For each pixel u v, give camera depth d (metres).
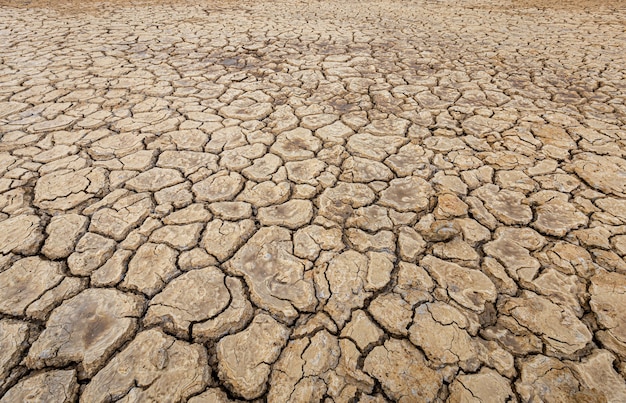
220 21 5.30
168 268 1.43
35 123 2.45
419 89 3.04
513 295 1.33
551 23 5.14
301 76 3.31
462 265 1.46
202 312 1.28
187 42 4.27
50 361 1.12
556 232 1.59
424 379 1.09
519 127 2.44
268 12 5.98
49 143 2.23
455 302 1.31
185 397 1.05
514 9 6.17
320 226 1.65
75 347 1.16
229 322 1.24
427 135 2.37
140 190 1.85
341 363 1.13
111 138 2.30
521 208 1.74
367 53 3.93
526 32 4.71
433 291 1.35
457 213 1.72
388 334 1.21
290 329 1.23
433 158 2.13
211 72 3.39
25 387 1.06
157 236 1.58
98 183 1.89
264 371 1.11
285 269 1.44
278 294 1.34
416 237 1.59
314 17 5.62
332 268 1.45
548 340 1.18
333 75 3.33
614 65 3.45
